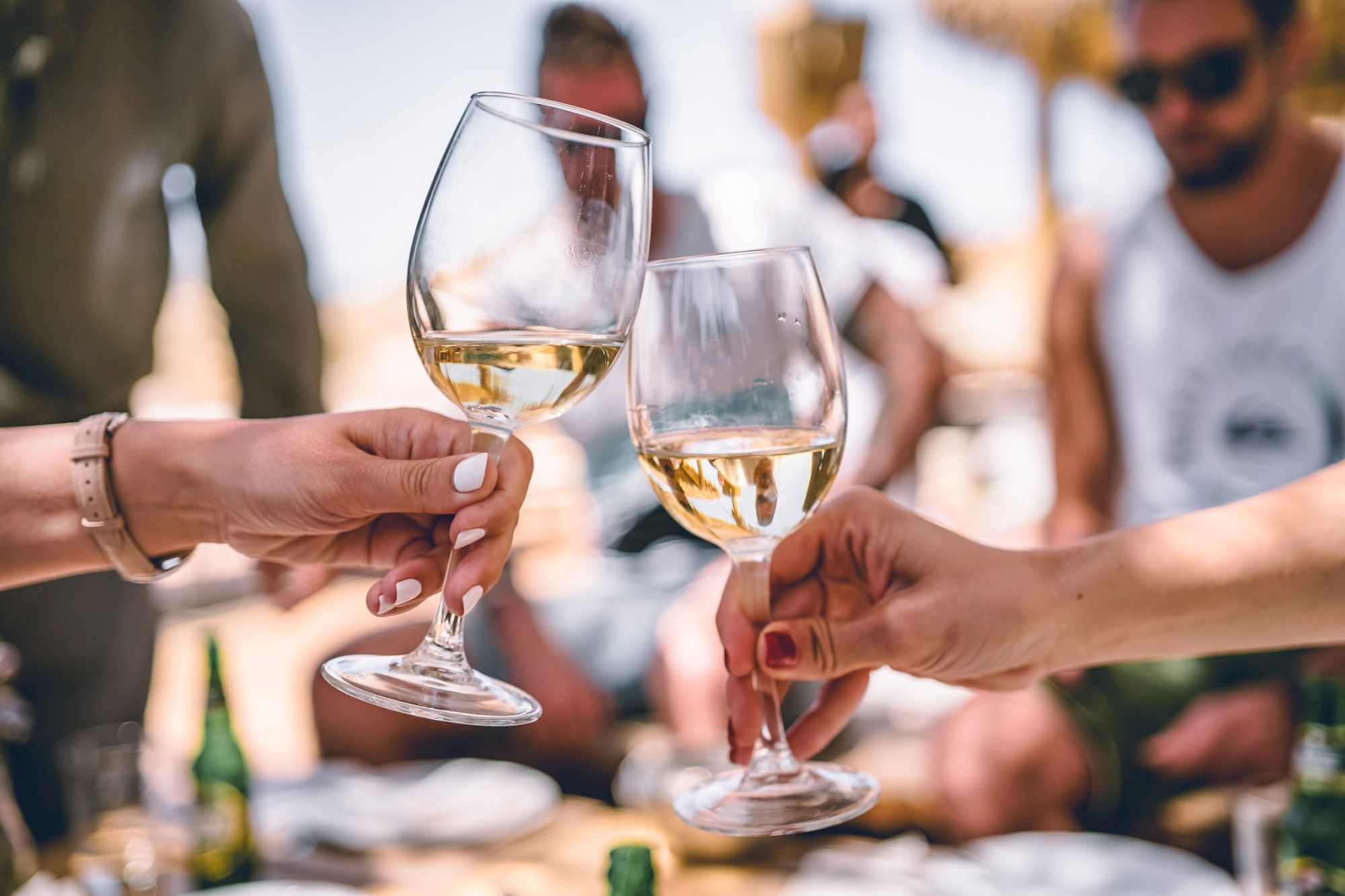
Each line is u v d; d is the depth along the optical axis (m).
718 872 1.38
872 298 3.03
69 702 2.06
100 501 0.95
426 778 1.64
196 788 1.38
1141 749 2.01
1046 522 2.58
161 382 5.94
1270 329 2.21
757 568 0.98
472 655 2.50
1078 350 2.50
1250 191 2.19
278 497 0.89
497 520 0.85
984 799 1.88
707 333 0.87
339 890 1.24
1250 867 1.08
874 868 1.31
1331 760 1.03
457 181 0.78
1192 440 2.31
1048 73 6.25
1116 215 2.47
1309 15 2.16
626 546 2.77
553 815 1.58
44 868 1.45
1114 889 1.21
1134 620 0.99
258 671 5.85
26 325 1.94
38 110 1.87
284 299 2.21
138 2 1.94
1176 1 2.12
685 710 2.34
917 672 1.00
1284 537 0.99
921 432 3.05
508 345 0.78
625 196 0.79
